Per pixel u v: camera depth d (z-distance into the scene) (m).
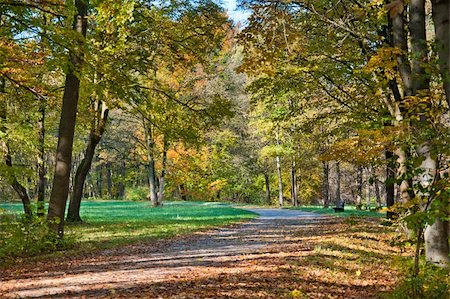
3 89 17.22
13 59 12.59
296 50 14.95
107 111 23.77
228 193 68.81
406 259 10.22
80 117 22.28
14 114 18.42
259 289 8.27
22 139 18.27
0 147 18.39
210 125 18.66
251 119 45.78
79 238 16.98
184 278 9.24
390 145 9.39
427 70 9.20
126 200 61.91
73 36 12.16
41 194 21.80
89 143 23.88
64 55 12.39
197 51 18.47
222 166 58.25
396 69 12.52
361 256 12.30
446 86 5.03
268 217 30.66
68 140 15.20
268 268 10.26
